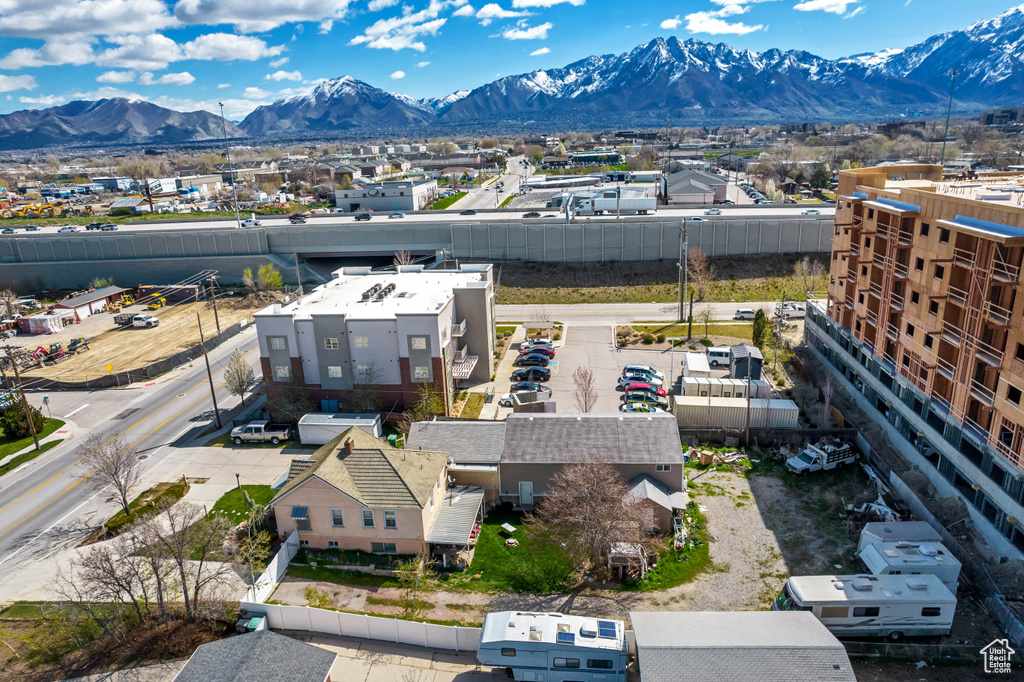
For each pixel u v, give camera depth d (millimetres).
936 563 34250
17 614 37312
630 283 99062
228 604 35781
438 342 57938
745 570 38156
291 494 40250
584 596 36406
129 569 35750
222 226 126562
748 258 100562
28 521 47000
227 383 63188
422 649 33219
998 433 38219
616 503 37562
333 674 31453
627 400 61094
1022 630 31375
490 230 106375
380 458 41281
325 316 58719
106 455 47406
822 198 155500
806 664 26562
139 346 86125
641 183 182375
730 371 63812
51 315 94812
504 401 61906
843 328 62469
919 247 47719
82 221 159125
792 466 48656
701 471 49750
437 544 39844
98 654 33719
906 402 49281
